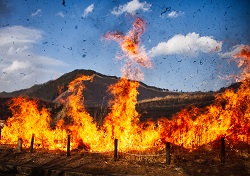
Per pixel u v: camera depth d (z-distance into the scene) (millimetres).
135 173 12805
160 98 64875
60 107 54312
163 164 14555
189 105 46625
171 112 42781
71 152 18797
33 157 16938
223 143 14430
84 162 15367
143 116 41062
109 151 18344
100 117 39312
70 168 13961
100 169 13695
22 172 14258
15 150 19156
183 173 12742
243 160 14695
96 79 103625
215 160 14922
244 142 18000
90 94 86125
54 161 15805
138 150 18672
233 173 12461
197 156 16141
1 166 14922
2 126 28172
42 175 13680
